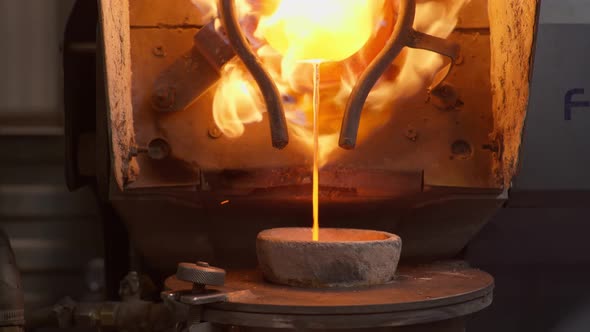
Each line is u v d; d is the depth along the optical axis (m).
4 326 1.38
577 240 1.69
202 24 1.35
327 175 1.33
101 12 1.12
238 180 1.32
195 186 1.32
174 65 1.34
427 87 1.36
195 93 1.33
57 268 1.99
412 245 1.47
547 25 1.58
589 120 1.60
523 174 1.59
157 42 1.35
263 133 1.34
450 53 1.32
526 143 1.58
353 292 1.16
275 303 1.08
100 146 1.39
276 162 1.33
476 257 1.68
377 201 1.38
